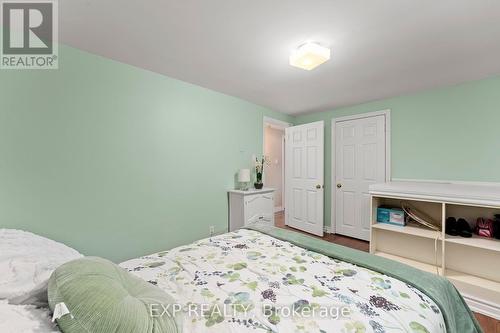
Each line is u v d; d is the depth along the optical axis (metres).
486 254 1.99
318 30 1.60
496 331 1.60
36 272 0.95
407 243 2.44
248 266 1.26
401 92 2.90
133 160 2.23
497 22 1.48
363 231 3.40
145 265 1.27
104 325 0.62
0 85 1.54
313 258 1.37
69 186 1.84
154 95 2.37
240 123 3.30
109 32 1.64
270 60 2.07
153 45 1.82
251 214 3.03
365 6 1.35
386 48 1.83
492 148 2.38
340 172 3.67
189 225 2.72
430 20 1.47
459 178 2.59
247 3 1.34
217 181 3.02
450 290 1.14
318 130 3.61
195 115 2.74
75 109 1.86
